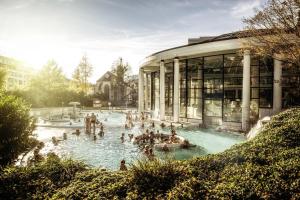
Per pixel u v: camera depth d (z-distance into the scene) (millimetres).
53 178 7355
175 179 6191
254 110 23625
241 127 22906
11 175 7500
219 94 26328
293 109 13859
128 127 29297
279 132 9023
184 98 30734
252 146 7906
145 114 40125
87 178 7113
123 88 88625
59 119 37281
